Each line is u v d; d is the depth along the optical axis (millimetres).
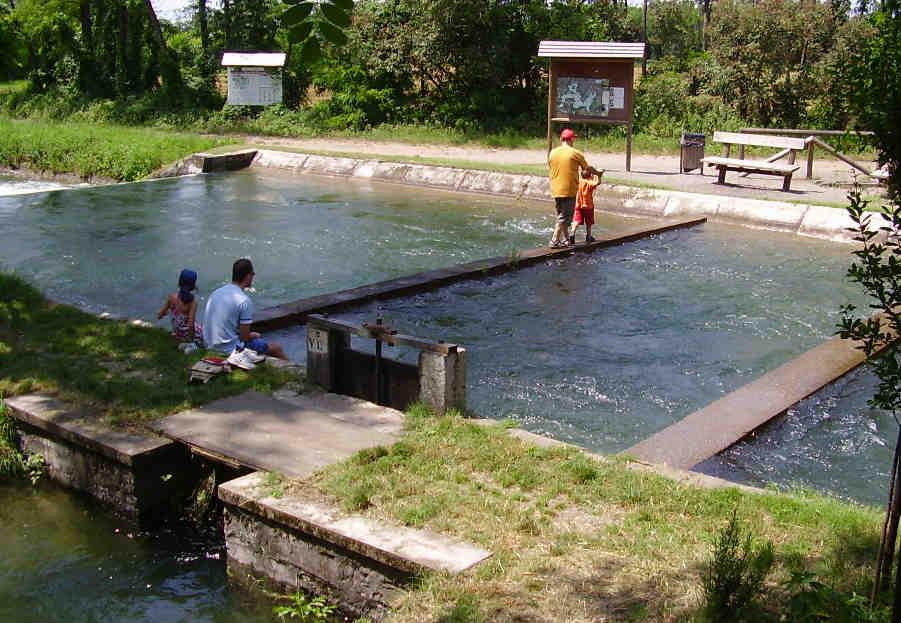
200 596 6340
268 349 9469
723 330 11508
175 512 7418
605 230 17984
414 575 5434
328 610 5871
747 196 19125
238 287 9328
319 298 12484
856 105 4293
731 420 8258
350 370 8305
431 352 7621
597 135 29188
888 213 4312
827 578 5086
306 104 34531
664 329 11547
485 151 27859
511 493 6285
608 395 9312
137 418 7699
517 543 5633
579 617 4887
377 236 17250
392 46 31500
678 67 35531
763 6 28141
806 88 27422
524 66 32062
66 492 7809
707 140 27406
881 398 4508
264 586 6328
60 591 6395
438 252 16000
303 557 6066
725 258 15492
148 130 31953
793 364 9828
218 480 7316
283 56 30812
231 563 6555
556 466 6660
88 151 28172
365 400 8172
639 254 15805
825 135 21438
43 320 10398
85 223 18516
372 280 14172
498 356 10492
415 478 6492
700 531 5707
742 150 21188
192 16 41938
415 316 12070
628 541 5582
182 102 34844
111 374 8703
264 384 8391
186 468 7441
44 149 28891
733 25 28484
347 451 6996
